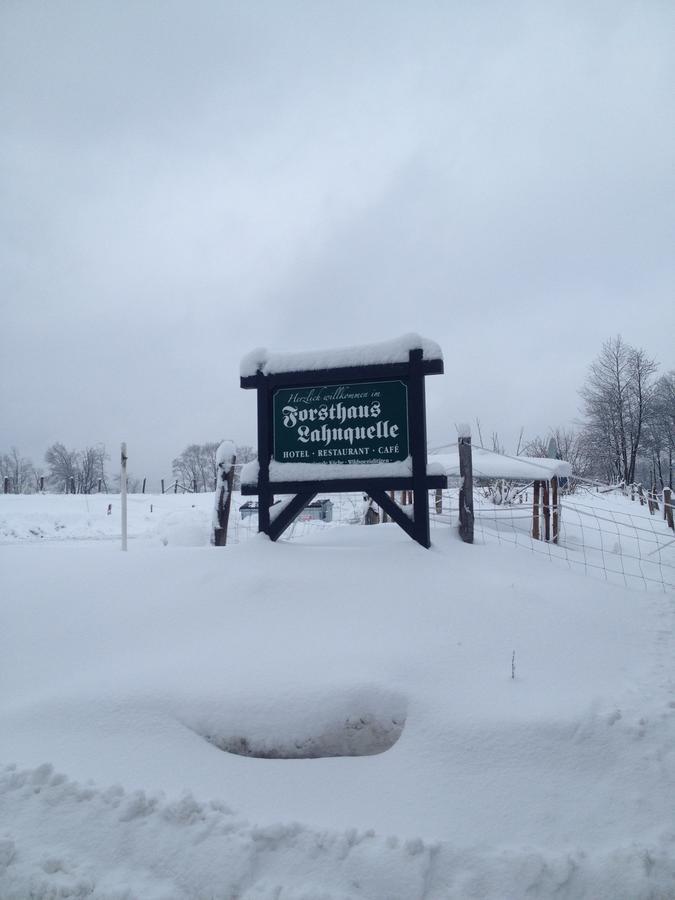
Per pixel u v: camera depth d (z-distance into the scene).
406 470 6.33
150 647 4.66
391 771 3.51
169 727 3.82
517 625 4.89
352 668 4.12
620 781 3.37
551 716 3.74
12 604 5.36
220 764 3.62
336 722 3.79
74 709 3.94
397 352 6.42
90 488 64.75
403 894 2.73
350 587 5.34
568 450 51.59
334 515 16.95
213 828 3.07
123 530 6.83
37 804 3.25
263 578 5.42
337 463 6.54
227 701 3.89
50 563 6.28
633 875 2.79
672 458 53.53
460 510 7.05
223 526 8.19
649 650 4.88
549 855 2.91
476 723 3.71
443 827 3.12
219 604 5.14
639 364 47.97
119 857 2.99
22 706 4.03
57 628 4.97
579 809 3.21
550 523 10.78
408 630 4.70
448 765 3.50
